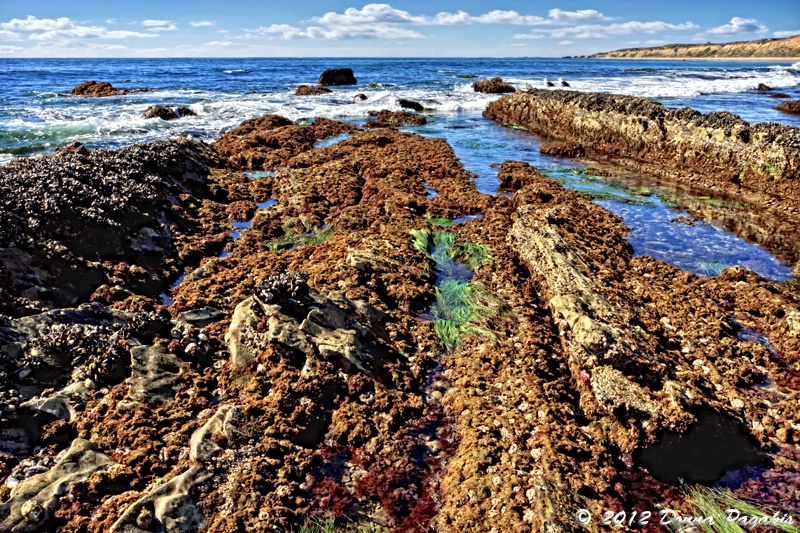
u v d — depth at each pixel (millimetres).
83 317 8844
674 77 68688
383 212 15625
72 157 14805
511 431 7164
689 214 17078
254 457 6574
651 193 19266
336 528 5918
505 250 13047
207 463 6348
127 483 6148
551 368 8719
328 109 36250
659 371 8102
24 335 7938
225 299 10383
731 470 7023
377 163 20766
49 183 12414
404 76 69500
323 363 8047
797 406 8008
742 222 16359
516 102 35000
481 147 26469
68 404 7117
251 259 12250
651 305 10797
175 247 12789
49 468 6238
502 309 10406
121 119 29031
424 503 6309
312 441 7113
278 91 47062
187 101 37594
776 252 14133
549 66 114375
